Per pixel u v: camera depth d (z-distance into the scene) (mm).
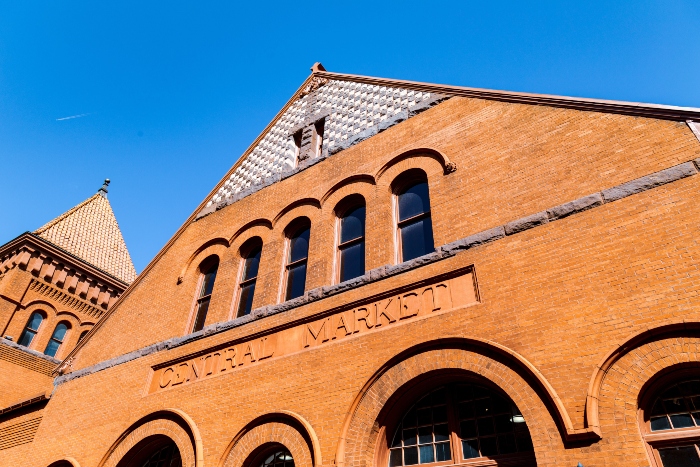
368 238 9609
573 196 7500
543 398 6098
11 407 13375
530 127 8820
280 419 8273
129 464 10133
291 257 11195
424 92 11273
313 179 11867
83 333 22641
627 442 5371
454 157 9492
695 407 5469
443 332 7367
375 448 7168
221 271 12016
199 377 10055
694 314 5652
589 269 6680
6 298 20172
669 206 6531
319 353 8570
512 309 6984
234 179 14438
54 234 23766
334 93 13875
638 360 5766
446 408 7148
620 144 7523
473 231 8227
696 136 6859
